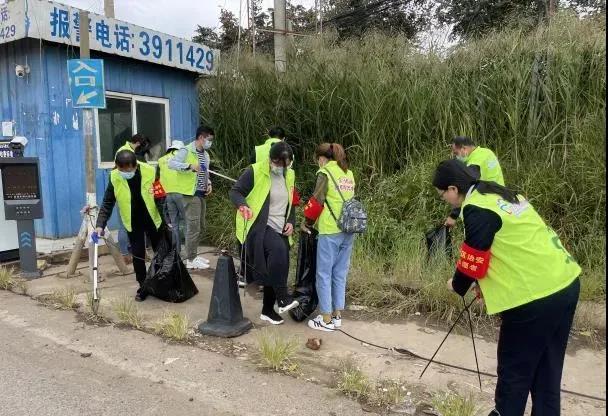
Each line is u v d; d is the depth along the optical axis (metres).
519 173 6.46
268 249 4.26
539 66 7.05
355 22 17.47
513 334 2.51
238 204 4.21
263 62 9.03
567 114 6.62
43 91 6.78
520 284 2.45
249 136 8.47
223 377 3.53
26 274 5.92
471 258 2.48
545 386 2.61
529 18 7.98
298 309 4.56
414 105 7.37
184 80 8.84
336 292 4.43
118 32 7.29
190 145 6.17
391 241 6.17
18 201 5.83
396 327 4.46
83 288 5.55
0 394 3.28
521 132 6.93
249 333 4.33
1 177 6.18
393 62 8.05
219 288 4.30
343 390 3.33
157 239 5.20
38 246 6.78
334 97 7.94
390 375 3.56
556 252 2.53
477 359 3.74
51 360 3.80
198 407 3.14
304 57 8.72
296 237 6.55
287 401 3.21
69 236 7.19
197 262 6.45
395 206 6.75
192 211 6.30
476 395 3.27
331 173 4.20
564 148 6.41
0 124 7.36
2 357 3.85
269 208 4.32
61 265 6.48
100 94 5.52
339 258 4.39
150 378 3.52
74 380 3.48
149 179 5.10
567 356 3.86
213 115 8.84
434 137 7.46
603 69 6.64
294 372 3.60
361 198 6.96
